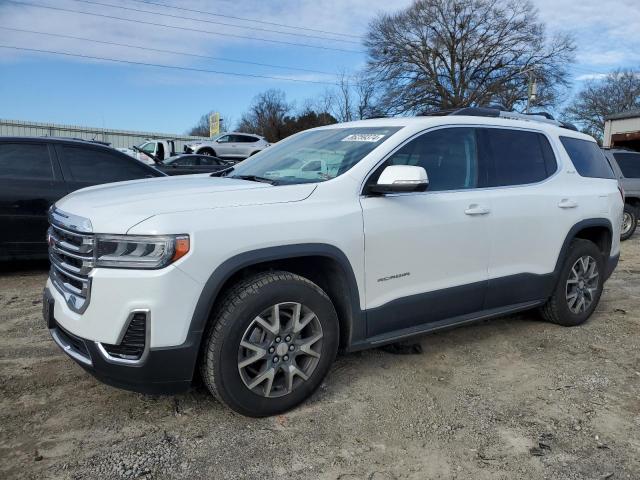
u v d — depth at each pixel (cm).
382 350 412
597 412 324
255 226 285
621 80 5875
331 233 310
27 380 346
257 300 286
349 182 329
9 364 370
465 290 380
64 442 278
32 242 599
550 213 432
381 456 274
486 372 378
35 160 605
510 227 402
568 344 437
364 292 329
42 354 388
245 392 289
